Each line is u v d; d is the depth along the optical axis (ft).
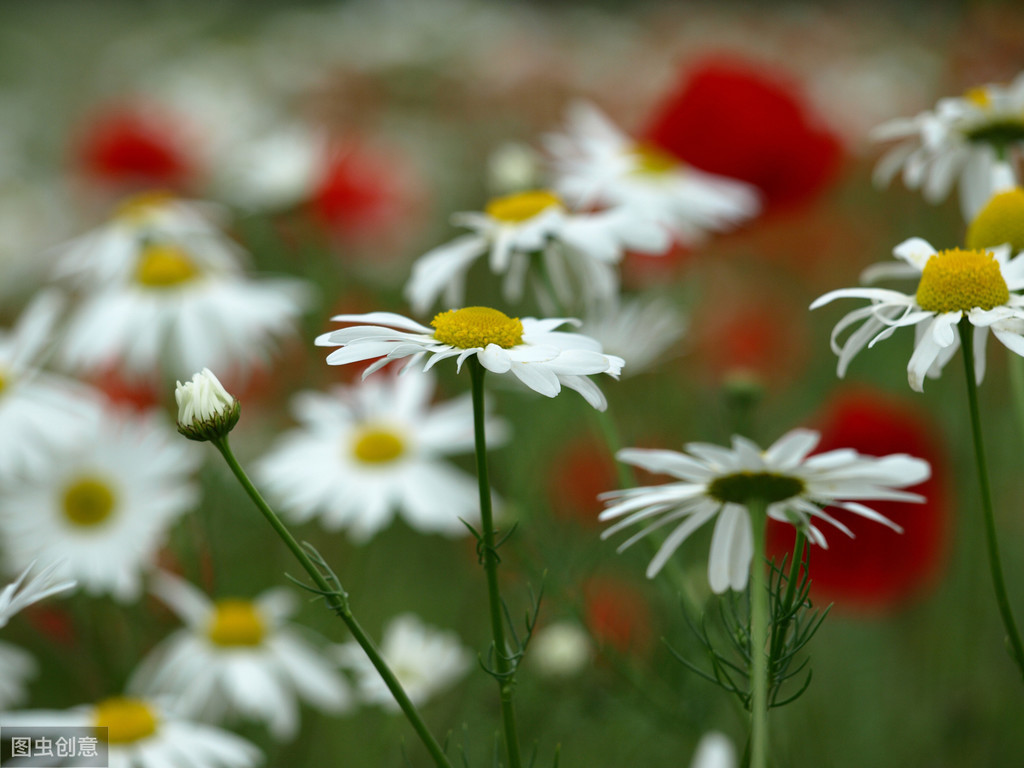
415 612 3.36
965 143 2.91
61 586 2.71
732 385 3.19
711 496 2.68
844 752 3.23
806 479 2.66
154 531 3.10
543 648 3.09
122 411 3.24
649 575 2.70
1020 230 2.76
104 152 4.02
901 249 2.77
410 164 4.17
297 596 3.27
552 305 3.00
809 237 3.80
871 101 4.03
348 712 3.19
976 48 3.79
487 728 3.16
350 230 3.73
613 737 3.18
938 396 3.45
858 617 3.34
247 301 3.32
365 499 3.15
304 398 3.24
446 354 2.64
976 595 3.32
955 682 3.28
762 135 3.41
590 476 3.34
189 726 2.93
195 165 4.11
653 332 3.20
